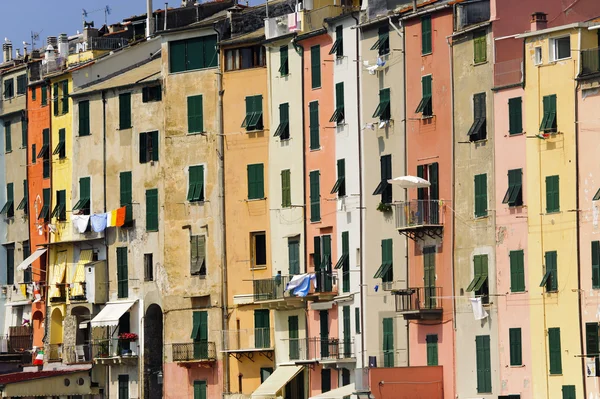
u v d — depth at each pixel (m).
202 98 149.88
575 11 121.00
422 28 126.44
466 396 120.81
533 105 116.56
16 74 171.88
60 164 164.00
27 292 168.38
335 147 136.25
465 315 121.25
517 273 117.12
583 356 112.06
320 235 137.88
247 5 165.88
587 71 113.31
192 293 149.25
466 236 121.56
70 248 162.62
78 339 160.88
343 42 135.25
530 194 116.50
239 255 146.50
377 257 130.75
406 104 127.88
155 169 153.75
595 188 112.19
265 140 145.00
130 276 155.62
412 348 126.38
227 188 147.50
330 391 128.88
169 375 150.62
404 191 128.00
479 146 120.69
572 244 113.38
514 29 119.88
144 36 169.50
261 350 142.38
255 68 146.00
